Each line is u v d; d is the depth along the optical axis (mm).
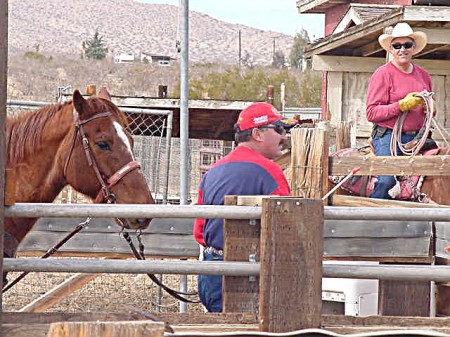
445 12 13836
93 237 8648
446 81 18688
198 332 4922
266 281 5004
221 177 6770
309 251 5031
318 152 8078
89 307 11883
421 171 8078
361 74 19688
